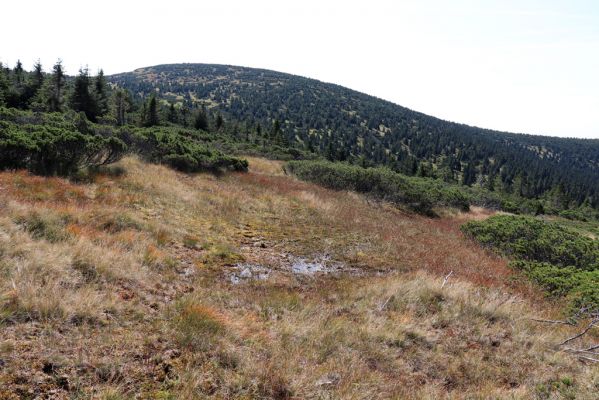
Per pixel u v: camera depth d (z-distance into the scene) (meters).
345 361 4.38
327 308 5.88
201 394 3.32
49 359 3.24
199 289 5.75
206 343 4.03
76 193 8.97
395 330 5.27
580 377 4.64
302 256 8.83
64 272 4.80
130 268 5.59
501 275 8.63
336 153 76.75
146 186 11.15
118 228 7.57
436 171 91.81
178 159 16.47
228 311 5.13
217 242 8.59
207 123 54.91
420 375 4.45
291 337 4.71
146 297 4.98
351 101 167.75
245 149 34.59
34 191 8.25
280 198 14.40
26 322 3.70
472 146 130.75
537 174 113.81
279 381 3.69
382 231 12.11
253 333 4.61
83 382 3.13
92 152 11.49
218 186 14.34
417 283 6.94
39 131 11.63
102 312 4.19
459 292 6.79
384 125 145.38
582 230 25.22
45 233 5.96
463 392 4.18
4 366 3.05
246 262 7.82
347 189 19.84
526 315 6.27
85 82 38.91
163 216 9.26
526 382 4.52
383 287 6.85
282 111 139.50
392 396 3.88
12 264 4.55
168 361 3.65
